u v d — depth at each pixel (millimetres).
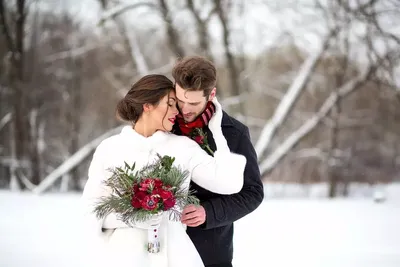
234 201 2561
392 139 16891
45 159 16453
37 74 15992
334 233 6617
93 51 16438
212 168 2488
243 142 2672
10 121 15547
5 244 5727
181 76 2441
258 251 5547
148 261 2445
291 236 6410
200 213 2453
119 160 2514
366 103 16828
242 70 15195
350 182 16750
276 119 13594
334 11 14008
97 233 2482
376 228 7016
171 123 2553
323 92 16688
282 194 15758
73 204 9133
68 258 5121
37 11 15562
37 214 7953
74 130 16672
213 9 14359
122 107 2598
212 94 2574
